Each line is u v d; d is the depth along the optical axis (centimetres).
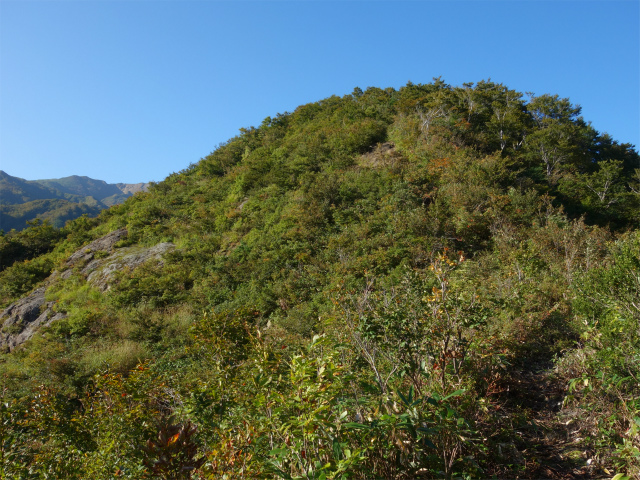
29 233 3372
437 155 1917
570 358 472
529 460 335
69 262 2517
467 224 1366
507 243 1238
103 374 489
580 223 1279
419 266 1248
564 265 940
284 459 250
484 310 377
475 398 362
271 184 2333
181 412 404
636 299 431
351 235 1542
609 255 934
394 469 262
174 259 1986
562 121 3247
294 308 1251
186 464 226
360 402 308
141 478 316
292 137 2945
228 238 2052
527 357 544
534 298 684
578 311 573
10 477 355
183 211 2631
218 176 3119
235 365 464
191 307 1567
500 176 1703
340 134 2556
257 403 284
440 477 271
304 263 1533
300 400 253
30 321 2095
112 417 401
